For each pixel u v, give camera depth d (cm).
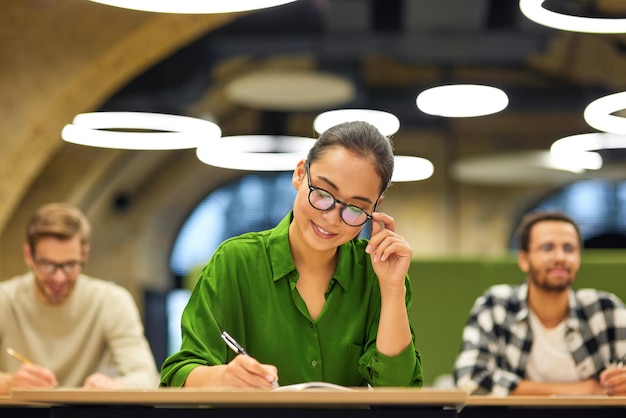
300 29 1027
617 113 724
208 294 275
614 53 1223
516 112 1312
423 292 650
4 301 451
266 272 279
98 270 1423
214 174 1462
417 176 1112
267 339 276
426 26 979
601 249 1439
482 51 1016
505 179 1245
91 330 457
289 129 1441
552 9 427
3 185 753
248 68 1335
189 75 1067
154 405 207
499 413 322
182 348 269
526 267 463
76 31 758
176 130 783
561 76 1374
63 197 1101
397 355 262
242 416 206
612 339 455
